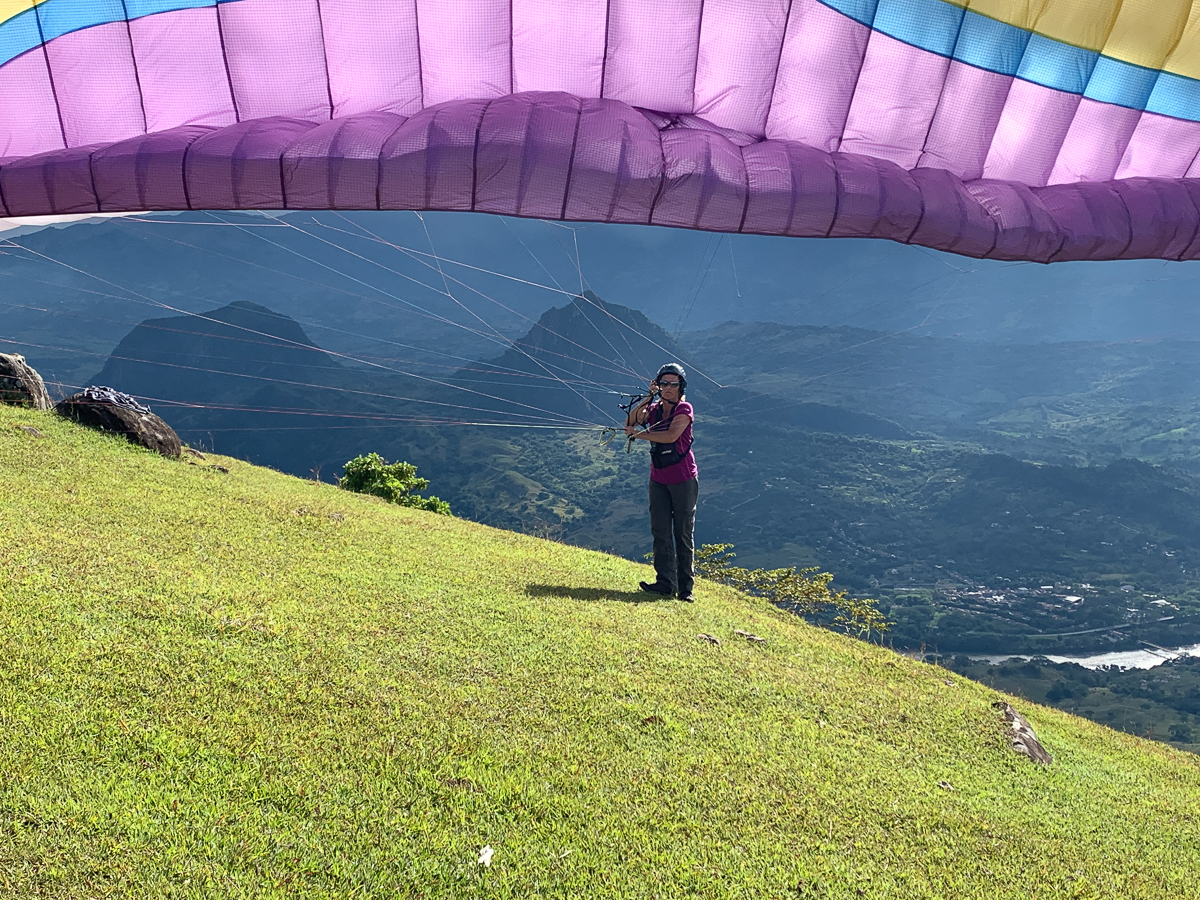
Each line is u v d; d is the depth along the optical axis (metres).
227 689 4.98
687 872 4.02
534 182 4.16
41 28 4.15
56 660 4.84
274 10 4.36
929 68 4.75
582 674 6.27
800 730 6.12
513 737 5.08
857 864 4.41
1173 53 4.95
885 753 6.08
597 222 4.31
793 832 4.62
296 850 3.68
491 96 4.73
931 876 4.45
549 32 4.62
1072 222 4.95
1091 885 4.70
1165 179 5.36
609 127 4.34
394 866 3.70
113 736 4.23
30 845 3.38
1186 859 5.46
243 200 4.12
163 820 3.70
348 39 4.49
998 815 5.42
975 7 4.64
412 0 4.46
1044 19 4.74
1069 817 5.74
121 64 4.32
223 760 4.25
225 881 3.41
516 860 3.90
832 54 4.75
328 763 4.41
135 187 4.06
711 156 4.39
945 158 5.01
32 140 4.32
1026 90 4.96
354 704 5.10
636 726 5.57
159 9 4.27
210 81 4.43
